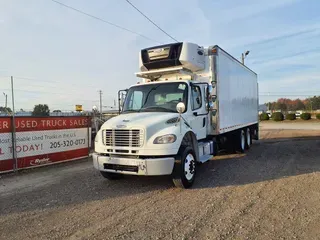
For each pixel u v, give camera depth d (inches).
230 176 289.6
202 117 310.7
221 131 354.0
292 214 177.2
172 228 159.9
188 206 197.5
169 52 303.1
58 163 382.9
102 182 274.8
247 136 511.2
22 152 338.6
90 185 264.1
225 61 375.2
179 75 317.4
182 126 251.3
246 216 176.1
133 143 232.5
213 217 175.6
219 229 157.3
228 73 389.1
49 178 299.4
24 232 159.6
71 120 405.4
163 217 177.3
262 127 1355.8
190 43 307.7
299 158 394.3
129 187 253.9
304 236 145.7
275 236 146.5
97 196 228.1
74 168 355.6
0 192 246.2
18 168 332.5
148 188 248.7
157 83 297.1
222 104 359.9
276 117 1911.9
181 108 246.1
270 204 197.8
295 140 682.8
